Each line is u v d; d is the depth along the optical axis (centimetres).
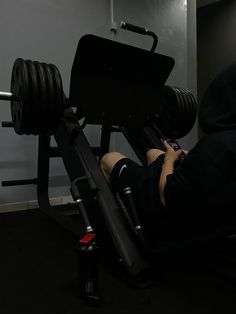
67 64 280
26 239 178
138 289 115
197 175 91
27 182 226
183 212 101
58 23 274
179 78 349
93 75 157
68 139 158
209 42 490
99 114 170
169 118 214
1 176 252
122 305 104
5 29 249
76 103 161
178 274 127
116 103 172
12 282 123
